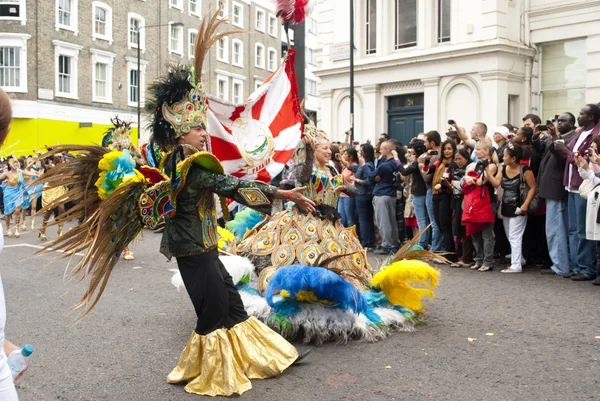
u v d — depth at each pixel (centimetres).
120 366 440
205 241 380
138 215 375
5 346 221
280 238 521
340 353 457
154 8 3178
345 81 1962
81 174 368
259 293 501
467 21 1656
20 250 1057
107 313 596
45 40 2647
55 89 2702
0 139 200
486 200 772
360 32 1936
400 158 1097
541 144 793
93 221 359
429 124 1761
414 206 922
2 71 2600
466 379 401
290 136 523
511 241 788
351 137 1417
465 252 831
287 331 477
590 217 668
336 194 534
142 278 781
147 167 367
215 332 386
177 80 382
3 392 195
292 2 523
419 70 1772
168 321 565
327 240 517
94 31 2858
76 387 400
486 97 1636
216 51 3522
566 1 1586
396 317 512
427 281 562
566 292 658
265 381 397
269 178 500
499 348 466
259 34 3959
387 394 376
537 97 1688
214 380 379
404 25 1848
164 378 412
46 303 642
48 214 1192
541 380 397
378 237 1031
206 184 370
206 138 402
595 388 382
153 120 390
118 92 3009
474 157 878
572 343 477
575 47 1614
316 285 446
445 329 521
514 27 1645
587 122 709
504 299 631
